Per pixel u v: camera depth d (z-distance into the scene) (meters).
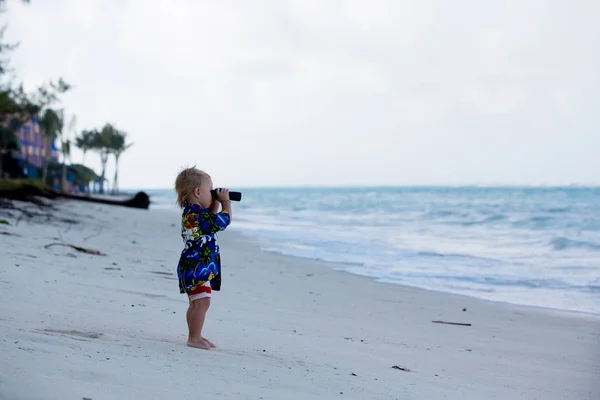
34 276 6.61
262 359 4.14
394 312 8.27
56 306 5.08
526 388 4.54
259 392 3.12
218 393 2.93
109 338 4.01
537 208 41.09
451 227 28.33
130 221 24.89
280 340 5.27
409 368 4.78
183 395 2.76
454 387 4.23
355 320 7.27
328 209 53.12
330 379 3.81
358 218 37.09
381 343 5.84
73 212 25.72
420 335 6.64
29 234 12.19
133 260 10.50
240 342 4.90
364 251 17.50
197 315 4.23
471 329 7.36
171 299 6.61
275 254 16.17
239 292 8.80
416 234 24.27
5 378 2.51
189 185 4.26
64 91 39.88
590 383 4.89
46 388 2.47
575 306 9.41
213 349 4.23
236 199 4.36
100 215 26.59
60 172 86.56
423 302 9.38
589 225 26.22
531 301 9.83
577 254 16.78
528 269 13.75
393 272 13.09
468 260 15.49
